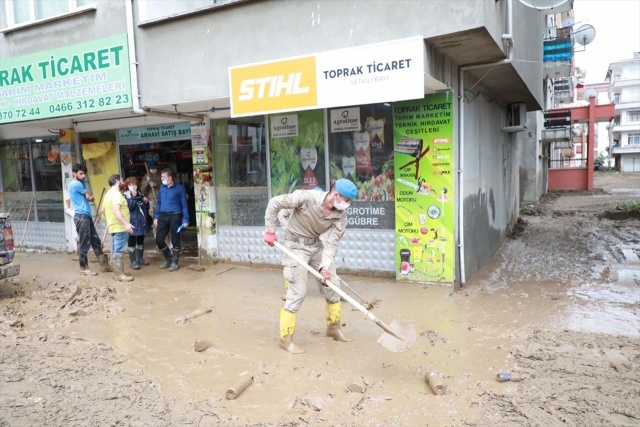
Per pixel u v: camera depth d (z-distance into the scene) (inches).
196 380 164.1
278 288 277.0
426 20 208.4
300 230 187.3
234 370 171.2
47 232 426.3
